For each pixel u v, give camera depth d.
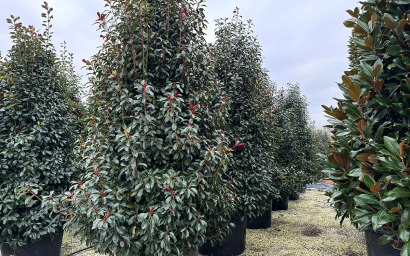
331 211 7.92
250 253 4.69
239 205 4.36
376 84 2.05
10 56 4.52
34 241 4.15
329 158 2.31
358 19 2.38
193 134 2.73
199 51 3.13
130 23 2.88
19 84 4.33
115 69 2.99
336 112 2.36
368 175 1.91
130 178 2.67
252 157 4.73
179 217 2.78
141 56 2.90
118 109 2.80
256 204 4.79
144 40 2.90
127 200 2.79
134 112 2.87
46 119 4.46
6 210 3.93
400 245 2.09
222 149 3.04
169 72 3.04
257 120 4.88
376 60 2.14
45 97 4.59
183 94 3.12
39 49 4.61
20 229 4.09
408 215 1.74
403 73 2.00
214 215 3.34
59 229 4.45
